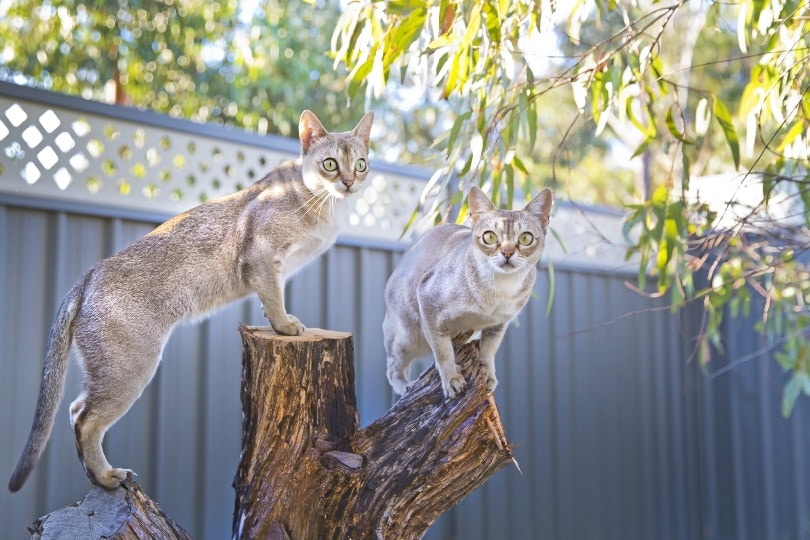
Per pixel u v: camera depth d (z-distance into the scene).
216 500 3.91
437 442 2.35
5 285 3.25
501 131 3.09
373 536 2.30
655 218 3.48
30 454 2.43
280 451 2.41
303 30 8.55
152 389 3.72
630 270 6.61
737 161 3.11
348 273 4.54
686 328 6.91
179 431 3.80
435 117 10.36
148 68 7.97
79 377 3.46
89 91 7.99
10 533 3.21
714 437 7.01
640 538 6.48
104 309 2.54
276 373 2.45
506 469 5.43
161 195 3.79
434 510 2.34
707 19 3.29
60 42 7.53
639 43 3.02
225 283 2.82
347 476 2.37
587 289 6.24
